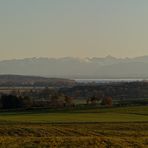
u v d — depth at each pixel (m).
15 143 44.16
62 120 90.94
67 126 73.69
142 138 52.66
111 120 91.31
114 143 46.28
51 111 128.88
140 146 45.69
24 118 98.44
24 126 71.69
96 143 45.66
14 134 61.94
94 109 133.88
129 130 69.31
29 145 43.16
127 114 114.19
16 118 98.69
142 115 110.69
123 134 61.75
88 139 48.03
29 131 64.25
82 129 68.44
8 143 43.97
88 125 75.94
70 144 44.38
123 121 87.50
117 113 117.94
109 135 61.22
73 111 127.06
